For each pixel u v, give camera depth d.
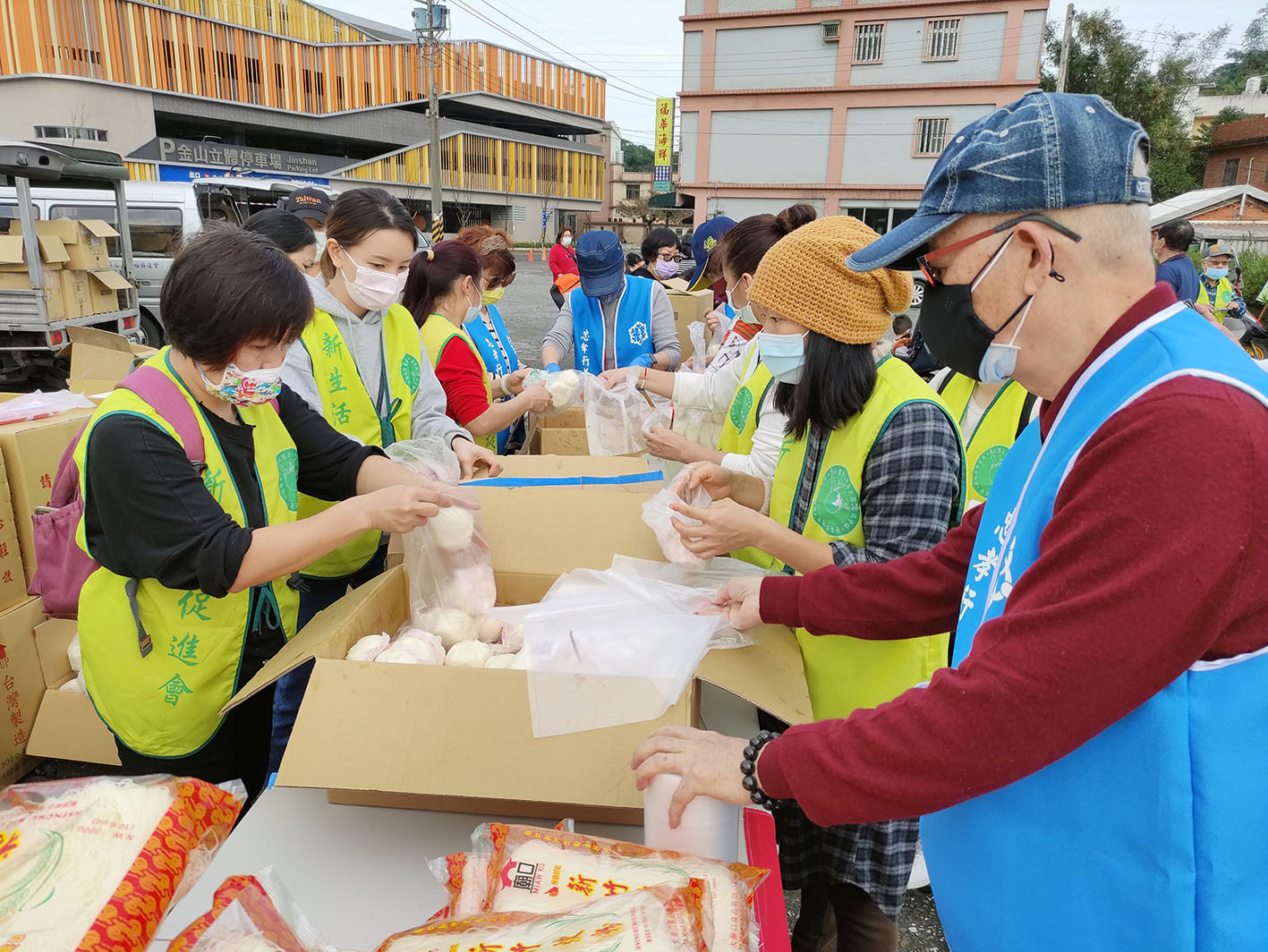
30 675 2.55
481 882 0.92
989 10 24.73
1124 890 0.77
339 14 40.81
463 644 1.40
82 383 3.30
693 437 2.84
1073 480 0.76
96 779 0.99
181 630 1.47
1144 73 31.33
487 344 3.71
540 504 1.78
